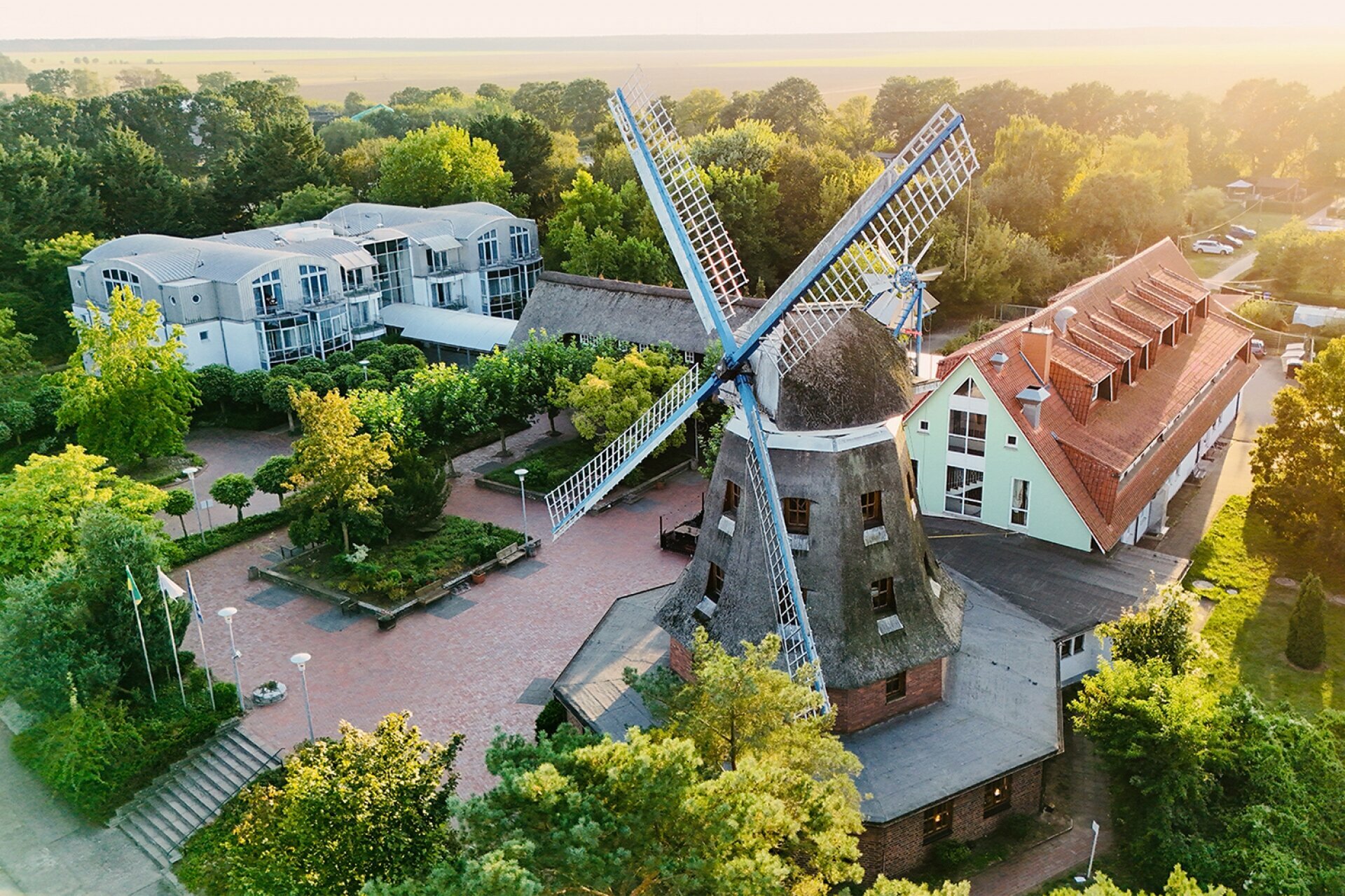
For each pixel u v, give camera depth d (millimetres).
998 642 40750
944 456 51188
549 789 22453
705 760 26812
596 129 139750
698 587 38125
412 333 90938
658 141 37750
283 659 46469
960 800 34125
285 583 53219
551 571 54219
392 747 28547
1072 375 50188
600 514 60969
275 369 77688
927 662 36188
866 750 34875
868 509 35906
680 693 27656
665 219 37031
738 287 37688
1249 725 33438
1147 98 173500
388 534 55094
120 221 112125
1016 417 47469
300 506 53406
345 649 47281
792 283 34781
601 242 92875
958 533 49781
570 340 75688
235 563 56000
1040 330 49938
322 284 86000
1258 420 71812
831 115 184625
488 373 65688
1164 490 54844
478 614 50125
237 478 58875
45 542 47500
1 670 40125
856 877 24984
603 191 102688
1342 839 30844
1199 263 119812
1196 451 62094
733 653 35750
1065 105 171625
